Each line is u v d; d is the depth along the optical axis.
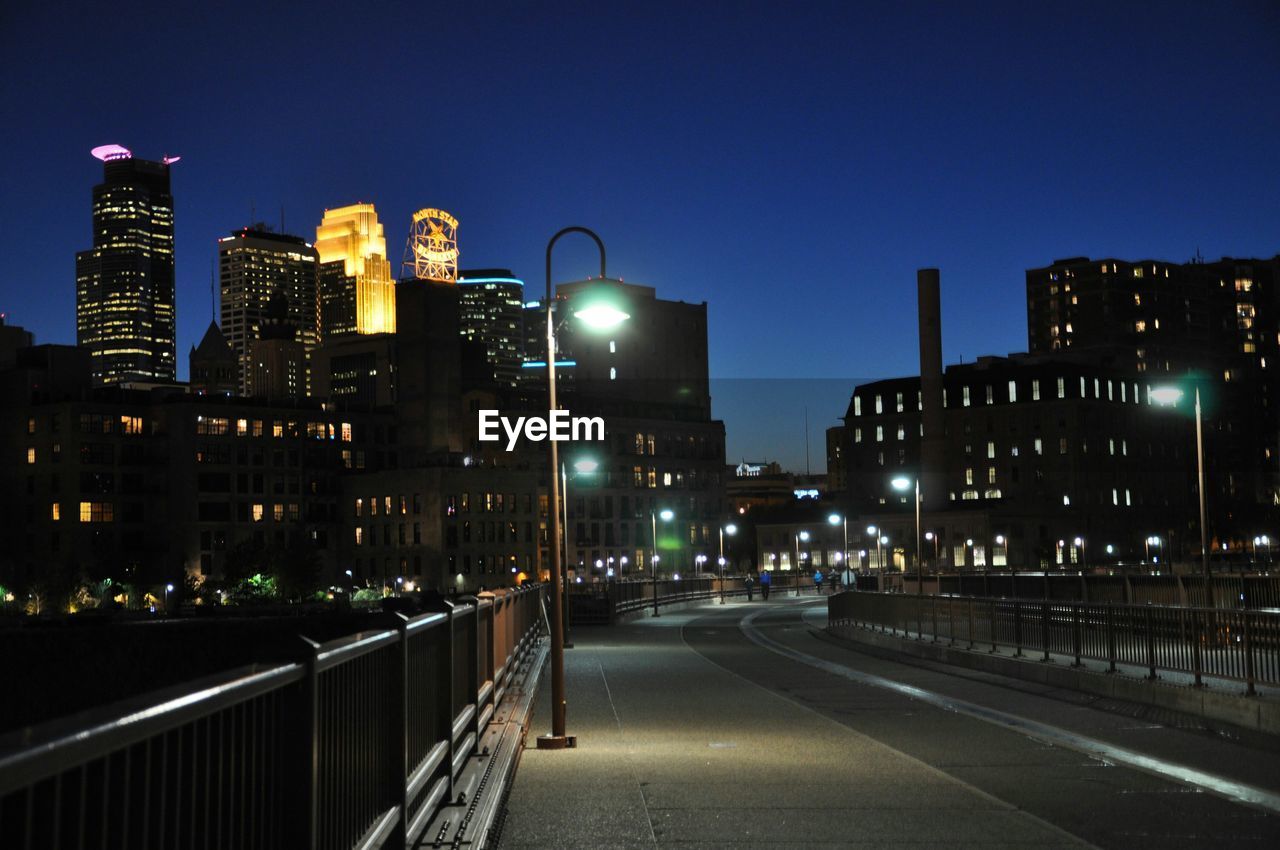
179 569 142.88
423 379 161.12
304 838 5.74
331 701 6.64
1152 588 41.66
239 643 111.38
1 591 134.50
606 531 167.25
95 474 144.12
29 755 3.00
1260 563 124.25
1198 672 21.42
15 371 147.50
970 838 12.02
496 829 11.77
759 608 86.56
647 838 12.06
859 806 13.63
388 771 8.63
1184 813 13.17
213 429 149.38
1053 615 27.61
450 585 150.50
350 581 157.25
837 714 22.84
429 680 10.80
